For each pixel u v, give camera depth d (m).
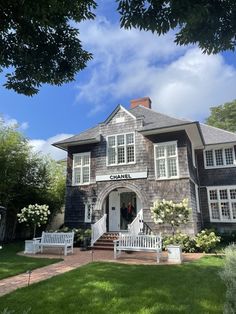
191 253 14.30
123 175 18.95
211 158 21.73
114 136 20.19
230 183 20.42
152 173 18.20
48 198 23.66
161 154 18.42
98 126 22.39
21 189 21.19
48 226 24.36
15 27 5.37
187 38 4.89
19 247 17.06
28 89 6.29
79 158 21.14
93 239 16.78
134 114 21.83
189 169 17.75
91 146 20.83
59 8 5.08
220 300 6.12
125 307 5.86
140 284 7.42
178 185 17.23
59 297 6.48
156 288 7.07
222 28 4.66
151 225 17.22
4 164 19.12
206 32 4.74
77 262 11.55
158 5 4.55
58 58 6.11
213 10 4.46
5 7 4.79
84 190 20.16
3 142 19.48
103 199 19.20
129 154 19.47
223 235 18.41
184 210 13.56
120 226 19.81
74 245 17.52
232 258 6.57
